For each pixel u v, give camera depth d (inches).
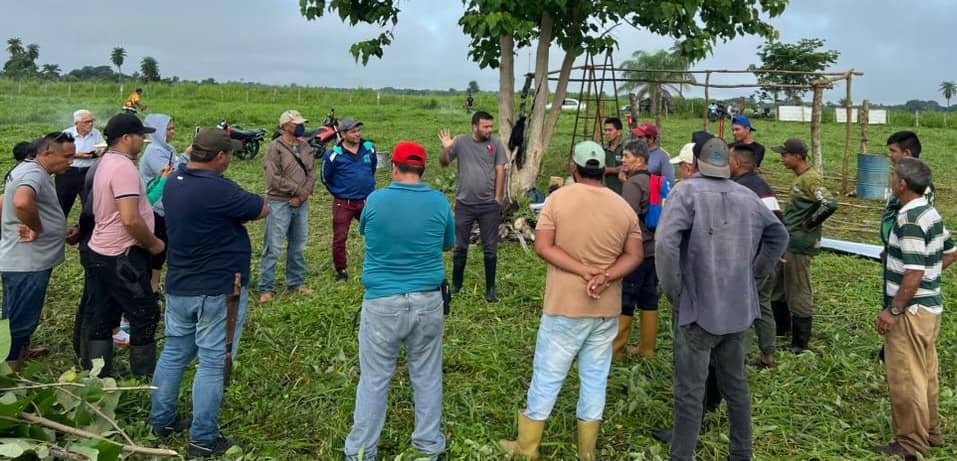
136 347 172.4
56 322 217.8
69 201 227.5
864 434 158.7
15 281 168.2
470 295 254.2
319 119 1092.5
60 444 126.8
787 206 201.0
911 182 142.0
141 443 144.6
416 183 138.8
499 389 177.2
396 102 1633.9
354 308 229.1
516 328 223.3
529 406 143.8
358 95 1678.2
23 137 677.9
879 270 296.5
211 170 141.9
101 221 164.4
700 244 130.2
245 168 548.7
